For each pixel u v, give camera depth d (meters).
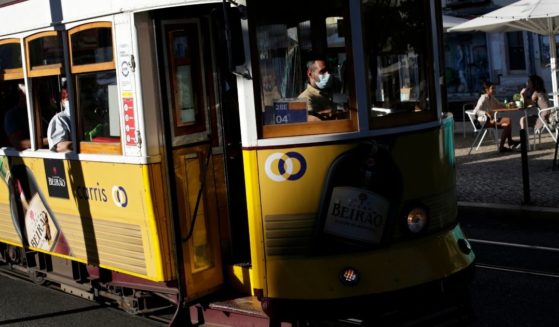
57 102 6.45
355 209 4.95
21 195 7.14
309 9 5.00
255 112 4.98
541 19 13.61
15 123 7.09
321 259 4.95
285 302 4.98
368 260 4.96
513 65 20.30
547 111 14.24
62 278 7.12
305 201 4.95
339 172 4.93
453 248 5.30
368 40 5.02
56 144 6.36
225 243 5.78
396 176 5.05
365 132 4.98
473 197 10.45
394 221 5.05
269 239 5.02
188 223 5.54
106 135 5.84
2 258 8.34
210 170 5.68
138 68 5.34
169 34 5.39
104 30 5.64
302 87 5.04
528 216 9.46
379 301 4.89
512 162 12.77
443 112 5.73
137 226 5.65
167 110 5.37
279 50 5.00
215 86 5.65
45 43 6.39
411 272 5.00
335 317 4.90
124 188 5.68
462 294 5.32
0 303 7.35
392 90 5.15
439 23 5.63
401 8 5.20
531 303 6.38
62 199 6.49
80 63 5.96
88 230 6.23
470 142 15.52
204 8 5.56
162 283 5.86
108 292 6.57
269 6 4.96
